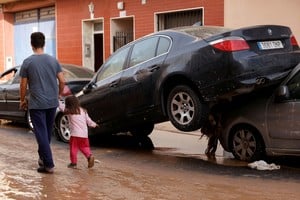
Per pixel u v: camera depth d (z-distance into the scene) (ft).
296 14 47.37
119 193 20.43
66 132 33.68
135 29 57.00
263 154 25.63
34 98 23.13
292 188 20.97
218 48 24.25
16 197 19.97
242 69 23.70
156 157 28.84
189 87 25.62
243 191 20.53
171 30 27.84
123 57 29.99
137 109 28.53
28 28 79.46
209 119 27.35
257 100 25.48
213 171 24.56
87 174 24.03
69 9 67.51
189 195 19.99
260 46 24.79
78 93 33.81
